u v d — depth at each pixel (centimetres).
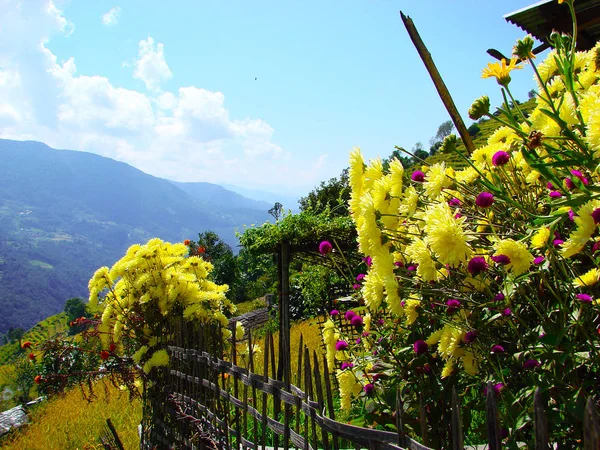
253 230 653
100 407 720
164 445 356
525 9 410
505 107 134
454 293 140
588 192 106
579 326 113
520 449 118
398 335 188
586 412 64
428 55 195
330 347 215
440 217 128
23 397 1464
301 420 301
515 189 154
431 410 158
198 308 357
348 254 577
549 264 122
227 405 254
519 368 132
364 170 181
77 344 414
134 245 409
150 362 352
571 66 121
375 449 124
